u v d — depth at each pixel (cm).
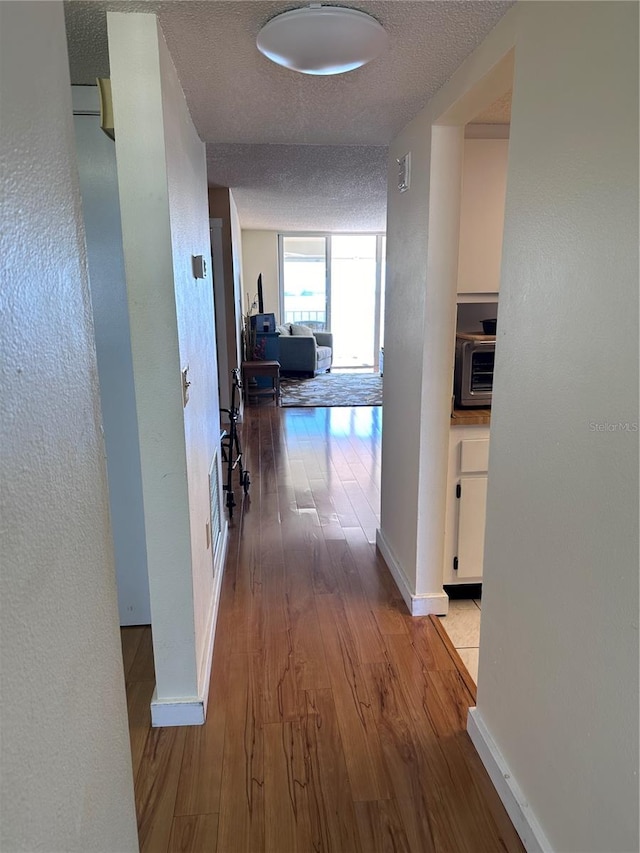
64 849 73
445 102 186
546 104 121
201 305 226
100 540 92
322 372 916
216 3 133
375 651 219
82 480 84
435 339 222
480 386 246
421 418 229
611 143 99
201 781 161
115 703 98
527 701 139
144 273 154
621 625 100
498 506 153
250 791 157
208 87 186
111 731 95
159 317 157
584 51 106
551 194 121
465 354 241
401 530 266
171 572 174
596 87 103
